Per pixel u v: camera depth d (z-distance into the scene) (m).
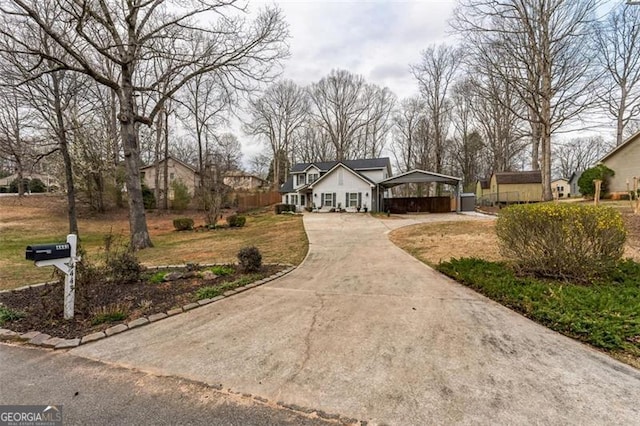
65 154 11.01
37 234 14.61
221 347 2.89
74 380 2.35
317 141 39.94
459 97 29.36
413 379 2.28
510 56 14.70
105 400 2.09
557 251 4.50
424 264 6.39
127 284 5.00
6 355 2.77
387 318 3.54
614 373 2.33
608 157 18.09
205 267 6.35
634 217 9.04
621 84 18.84
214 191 20.78
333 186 23.80
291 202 30.69
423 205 23.14
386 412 1.92
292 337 3.08
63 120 11.83
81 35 8.21
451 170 37.00
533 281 4.45
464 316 3.56
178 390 2.20
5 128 11.41
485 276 4.85
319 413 1.92
